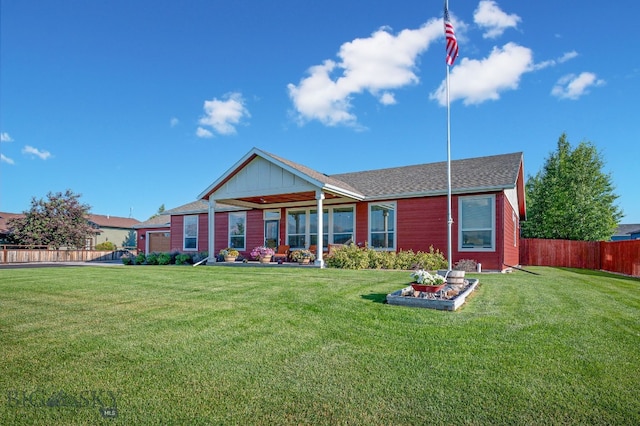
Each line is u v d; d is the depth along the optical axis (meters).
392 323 5.25
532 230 31.31
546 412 2.83
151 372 3.59
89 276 10.74
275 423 2.71
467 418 2.76
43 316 5.72
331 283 8.77
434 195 14.38
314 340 4.53
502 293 7.55
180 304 6.53
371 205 15.87
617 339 4.54
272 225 18.95
